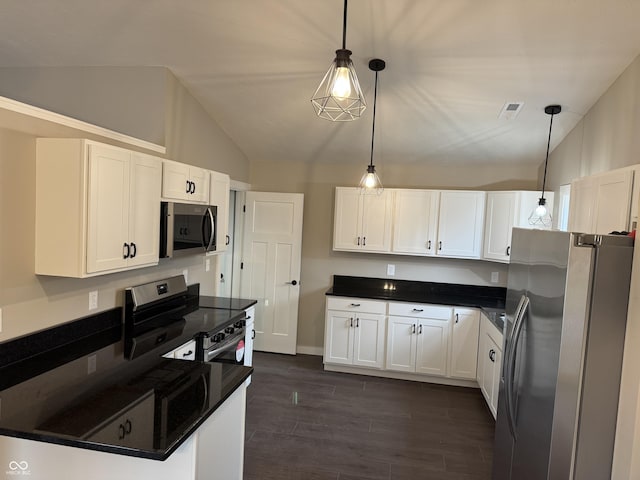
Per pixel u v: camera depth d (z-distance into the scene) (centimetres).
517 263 219
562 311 158
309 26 264
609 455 160
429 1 232
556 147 408
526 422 190
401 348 445
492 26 249
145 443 145
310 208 511
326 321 461
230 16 261
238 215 512
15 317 220
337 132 424
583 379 158
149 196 275
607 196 222
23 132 215
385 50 282
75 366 222
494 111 353
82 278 244
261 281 512
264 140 457
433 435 334
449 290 483
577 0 222
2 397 183
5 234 210
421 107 359
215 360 313
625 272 154
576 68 281
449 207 453
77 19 271
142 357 238
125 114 329
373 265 501
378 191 464
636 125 256
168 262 353
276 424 341
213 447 181
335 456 299
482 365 406
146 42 294
